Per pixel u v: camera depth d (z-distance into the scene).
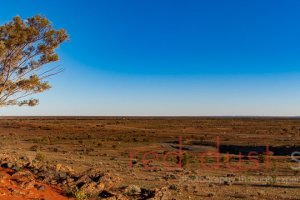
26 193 12.24
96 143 63.50
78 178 15.40
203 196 19.16
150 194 16.30
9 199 11.20
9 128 103.69
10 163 16.11
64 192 13.62
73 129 104.12
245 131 101.75
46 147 54.03
